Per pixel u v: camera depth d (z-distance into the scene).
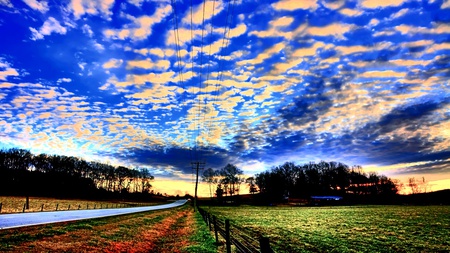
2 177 95.62
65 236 15.09
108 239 15.24
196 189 72.56
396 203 98.50
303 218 40.03
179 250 13.50
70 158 123.56
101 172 144.50
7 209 44.28
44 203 66.94
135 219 29.61
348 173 138.75
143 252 13.27
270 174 128.75
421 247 16.16
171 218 37.22
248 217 42.69
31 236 14.15
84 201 92.62
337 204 102.06
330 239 18.81
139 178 165.75
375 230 24.47
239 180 146.88
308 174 143.50
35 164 109.31
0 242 12.25
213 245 14.51
